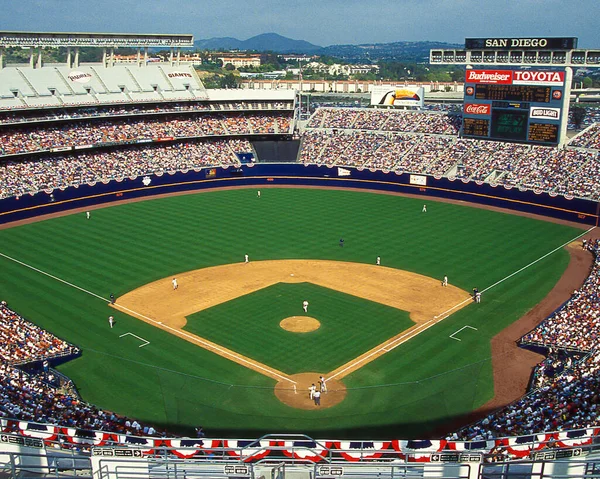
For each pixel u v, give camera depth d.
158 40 122.38
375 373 45.59
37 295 61.06
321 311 56.78
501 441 26.44
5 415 33.44
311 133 124.31
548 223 86.69
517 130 100.88
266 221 88.50
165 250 75.50
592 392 36.41
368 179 110.31
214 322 54.62
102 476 18.59
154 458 21.28
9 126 104.12
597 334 47.06
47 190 94.06
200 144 119.19
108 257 72.94
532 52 97.62
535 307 57.66
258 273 67.06
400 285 63.34
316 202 100.19
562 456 22.03
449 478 18.83
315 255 73.25
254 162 117.19
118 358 48.09
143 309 57.62
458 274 66.56
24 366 44.31
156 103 118.25
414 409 40.16
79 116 107.19
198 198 104.06
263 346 49.97
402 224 86.44
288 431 37.41
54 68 111.50
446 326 53.69
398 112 122.75
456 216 90.69
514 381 44.19
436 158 106.94
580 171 91.50
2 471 19.06
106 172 103.62
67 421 34.56
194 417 39.06
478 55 102.94
